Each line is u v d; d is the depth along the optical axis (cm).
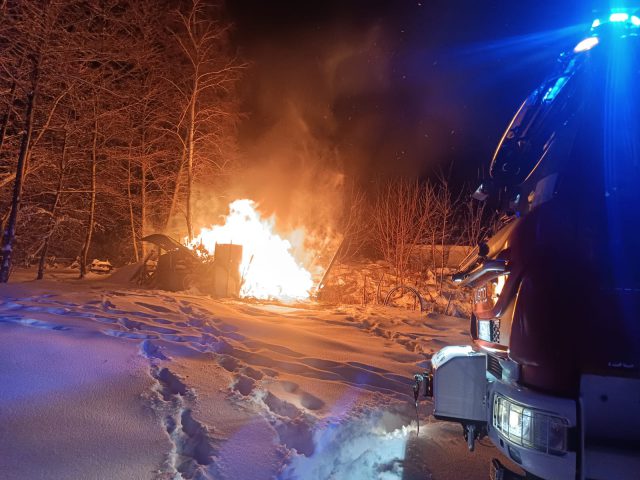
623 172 278
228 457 320
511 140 423
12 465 271
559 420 255
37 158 1559
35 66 1179
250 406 401
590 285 264
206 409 382
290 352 618
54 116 1531
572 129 306
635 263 262
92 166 1772
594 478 248
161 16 1789
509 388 286
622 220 269
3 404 335
